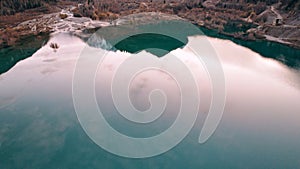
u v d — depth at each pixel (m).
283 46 63.50
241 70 46.88
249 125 31.19
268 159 26.62
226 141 28.67
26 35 69.81
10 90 38.59
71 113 32.97
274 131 30.41
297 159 26.67
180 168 25.36
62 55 52.56
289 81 43.72
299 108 35.22
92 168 25.27
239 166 25.73
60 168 25.28
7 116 32.62
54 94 37.19
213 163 25.92
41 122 31.50
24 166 25.56
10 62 50.19
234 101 35.81
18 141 28.61
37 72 44.59
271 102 36.34
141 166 25.45
